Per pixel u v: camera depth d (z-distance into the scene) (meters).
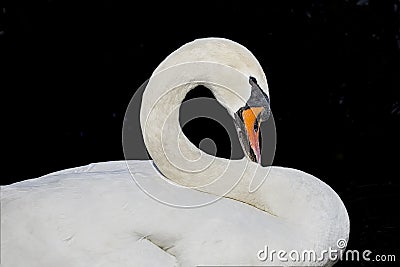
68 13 15.99
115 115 14.78
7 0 15.79
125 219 7.57
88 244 7.51
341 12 15.68
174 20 16.09
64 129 14.54
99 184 7.78
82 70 15.51
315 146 13.98
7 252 7.59
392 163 13.34
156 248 7.57
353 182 12.86
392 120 14.30
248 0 16.08
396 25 15.41
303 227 7.92
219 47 8.07
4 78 15.23
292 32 15.72
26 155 13.96
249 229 7.64
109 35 15.95
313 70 15.27
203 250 7.50
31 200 7.68
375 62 15.23
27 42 15.63
